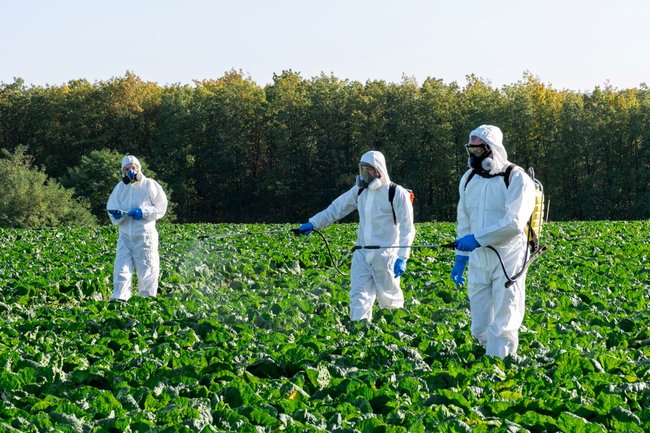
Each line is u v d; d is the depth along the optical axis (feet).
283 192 268.62
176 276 55.26
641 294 48.67
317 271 61.26
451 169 269.64
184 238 94.53
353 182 268.82
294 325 38.17
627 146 272.10
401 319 37.14
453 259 70.74
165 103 276.00
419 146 271.49
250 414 20.42
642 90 302.66
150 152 285.84
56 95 284.20
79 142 276.62
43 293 52.60
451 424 19.44
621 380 25.14
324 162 278.05
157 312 39.50
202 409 20.88
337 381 24.20
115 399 21.86
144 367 26.66
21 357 27.61
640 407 22.52
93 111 282.56
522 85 280.72
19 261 70.33
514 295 29.30
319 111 276.82
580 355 29.19
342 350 29.45
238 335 34.78
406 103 271.69
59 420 19.92
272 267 68.28
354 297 36.81
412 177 266.98
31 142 284.00
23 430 19.33
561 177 273.95
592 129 268.00
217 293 45.88
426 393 23.35
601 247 81.46
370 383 24.68
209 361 28.63
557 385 24.44
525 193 28.53
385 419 20.99
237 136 281.54
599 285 52.75
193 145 280.31
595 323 38.83
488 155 29.19
